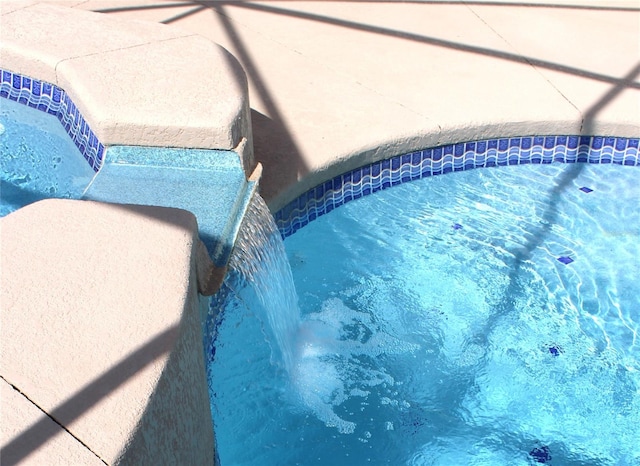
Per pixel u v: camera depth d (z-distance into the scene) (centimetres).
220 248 229
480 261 324
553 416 264
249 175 275
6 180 311
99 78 288
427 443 255
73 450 131
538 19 473
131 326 160
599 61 420
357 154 328
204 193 253
